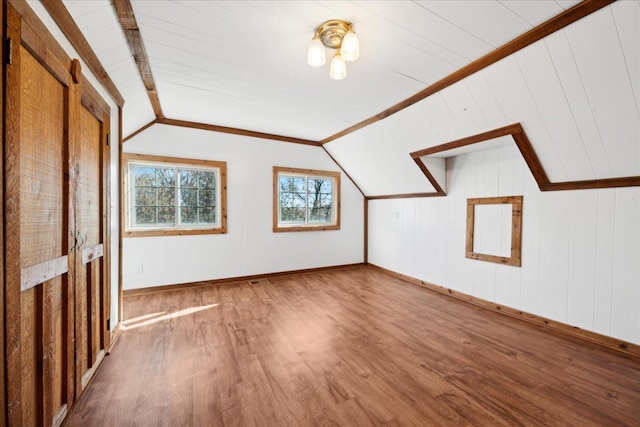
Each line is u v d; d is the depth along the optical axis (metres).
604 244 2.35
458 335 2.53
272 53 2.13
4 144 0.95
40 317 1.22
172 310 3.08
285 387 1.77
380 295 3.69
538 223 2.79
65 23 1.40
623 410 1.58
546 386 1.80
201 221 4.04
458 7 1.58
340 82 2.57
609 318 2.32
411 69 2.29
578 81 1.85
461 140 2.97
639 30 1.47
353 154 4.56
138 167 3.65
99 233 1.99
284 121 3.79
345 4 1.59
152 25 1.78
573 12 1.55
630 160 2.08
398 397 1.68
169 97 3.01
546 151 2.43
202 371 1.94
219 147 4.08
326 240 5.09
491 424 1.47
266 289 3.90
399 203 4.68
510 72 2.06
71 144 1.47
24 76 1.10
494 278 3.21
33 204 1.15
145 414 1.53
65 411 1.44
